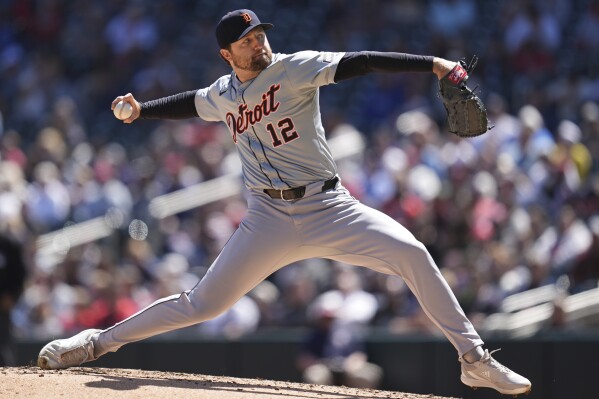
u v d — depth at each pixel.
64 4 53.72
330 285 30.81
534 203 34.47
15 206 34.69
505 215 33.88
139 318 16.86
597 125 38.19
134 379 17.08
